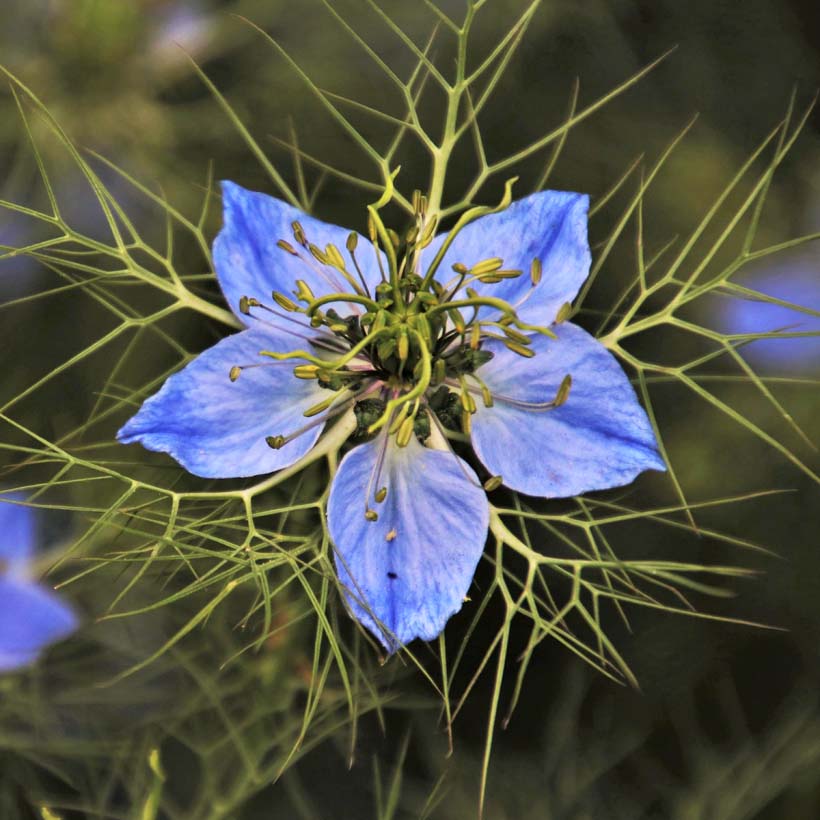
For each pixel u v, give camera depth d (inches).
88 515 9.5
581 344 8.3
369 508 8.2
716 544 10.7
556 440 8.3
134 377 10.4
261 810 10.1
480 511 8.2
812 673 10.7
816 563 10.7
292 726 9.3
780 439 10.8
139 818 9.5
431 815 10.3
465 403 8.3
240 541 8.9
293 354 8.1
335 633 8.3
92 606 9.6
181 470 8.6
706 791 10.4
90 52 10.5
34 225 10.5
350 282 8.4
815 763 10.5
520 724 10.4
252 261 8.4
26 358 10.3
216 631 9.5
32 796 9.7
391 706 9.6
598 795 10.5
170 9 10.7
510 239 8.5
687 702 10.7
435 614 8.2
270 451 8.2
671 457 10.7
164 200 8.6
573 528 10.5
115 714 9.7
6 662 9.1
